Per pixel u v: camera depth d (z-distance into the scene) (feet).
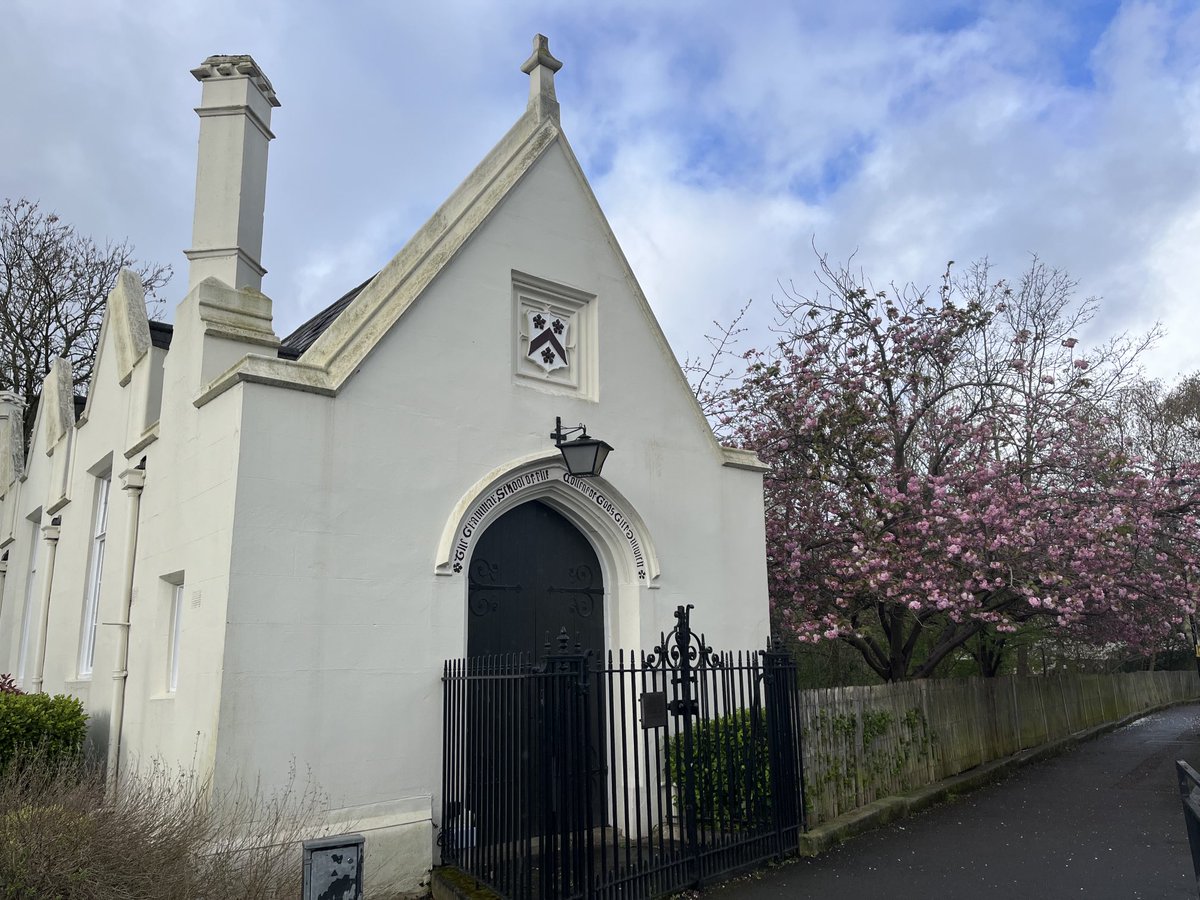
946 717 40.52
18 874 13.28
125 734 26.71
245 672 20.94
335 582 22.84
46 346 70.64
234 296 26.18
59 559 40.68
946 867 24.81
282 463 22.49
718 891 22.75
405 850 22.52
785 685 27.30
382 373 24.84
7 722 25.82
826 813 29.35
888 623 45.93
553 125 31.35
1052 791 38.19
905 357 45.57
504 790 20.58
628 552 30.25
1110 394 54.54
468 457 26.40
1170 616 49.39
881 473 44.70
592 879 19.85
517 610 27.71
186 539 24.02
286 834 18.45
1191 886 22.56
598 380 30.60
